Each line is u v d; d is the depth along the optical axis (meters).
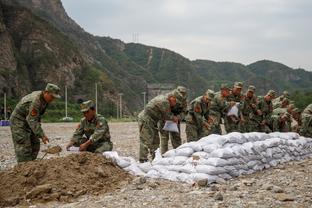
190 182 8.90
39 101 9.86
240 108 14.59
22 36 85.69
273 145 11.41
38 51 83.50
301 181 9.03
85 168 9.08
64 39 93.56
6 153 16.53
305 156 12.85
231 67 181.88
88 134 11.19
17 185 8.45
